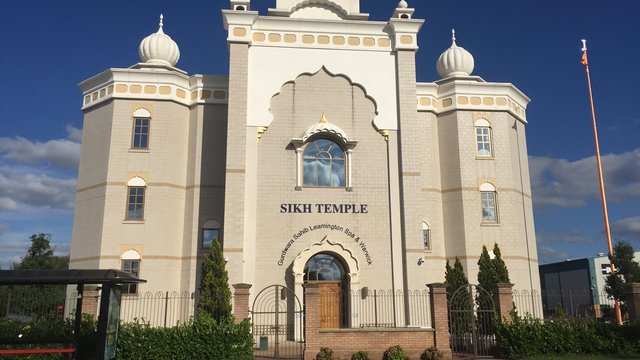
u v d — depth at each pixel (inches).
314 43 1099.3
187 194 1144.8
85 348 685.3
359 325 987.3
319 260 1024.2
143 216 1106.7
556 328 821.9
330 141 1071.6
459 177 1210.6
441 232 1209.4
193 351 729.0
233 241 989.2
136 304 1070.4
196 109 1173.1
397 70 1103.6
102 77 1175.6
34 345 671.1
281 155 1047.6
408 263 1015.6
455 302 929.5
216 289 919.7
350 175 1052.5
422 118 1243.2
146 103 1152.8
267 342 895.7
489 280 994.1
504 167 1230.3
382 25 1117.7
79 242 1128.2
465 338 882.1
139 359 711.7
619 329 824.3
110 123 1140.5
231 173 1015.6
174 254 1113.4
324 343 773.9
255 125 1051.3
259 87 1068.5
